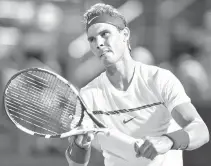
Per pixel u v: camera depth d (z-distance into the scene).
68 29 27.72
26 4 27.75
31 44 26.86
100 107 10.52
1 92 23.69
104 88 10.50
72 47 27.09
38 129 12.48
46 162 22.36
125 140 10.02
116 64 10.29
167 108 10.25
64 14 27.95
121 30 10.36
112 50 10.16
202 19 29.66
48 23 27.44
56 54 27.23
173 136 9.15
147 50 26.12
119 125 10.42
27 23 27.39
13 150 23.27
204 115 20.16
